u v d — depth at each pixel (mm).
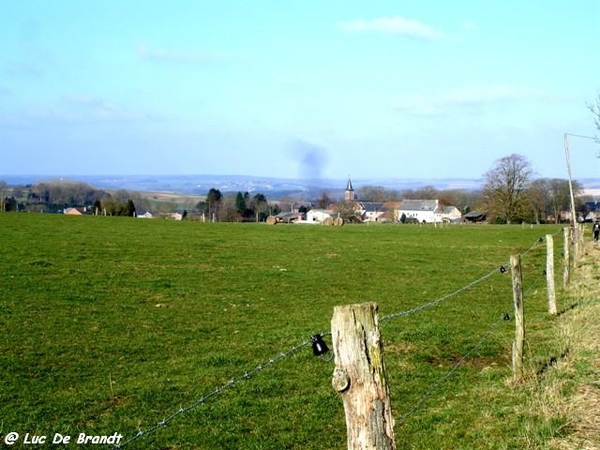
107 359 15727
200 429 11273
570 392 11453
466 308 23391
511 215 122000
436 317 21453
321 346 6930
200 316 21328
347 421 6203
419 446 10242
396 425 11242
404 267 36219
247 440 10836
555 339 16203
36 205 125875
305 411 12219
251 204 157625
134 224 60500
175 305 23109
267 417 11930
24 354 15781
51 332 18156
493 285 29984
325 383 13953
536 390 11961
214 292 26125
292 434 11086
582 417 10266
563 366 13148
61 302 22453
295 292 26859
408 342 17594
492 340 17750
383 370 6230
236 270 32719
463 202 186500
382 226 85562
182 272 31141
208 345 17422
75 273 28859
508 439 9820
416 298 26000
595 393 11258
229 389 13438
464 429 10727
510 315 21547
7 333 17797
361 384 6129
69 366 15000
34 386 13414
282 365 15289
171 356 16219
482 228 82250
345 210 145875
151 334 18438
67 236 44188
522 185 122938
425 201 181625
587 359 13398
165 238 47438
